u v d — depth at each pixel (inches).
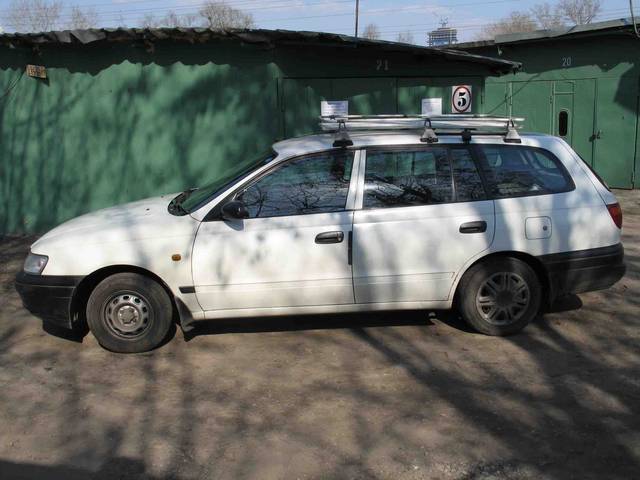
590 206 211.8
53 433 160.6
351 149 205.8
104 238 199.5
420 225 202.8
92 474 143.1
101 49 362.0
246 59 366.3
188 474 142.3
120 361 202.4
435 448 150.4
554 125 525.3
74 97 367.6
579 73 506.6
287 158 204.4
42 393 181.9
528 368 192.5
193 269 198.4
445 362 197.6
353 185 203.6
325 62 382.9
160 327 204.4
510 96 542.9
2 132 371.9
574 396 174.6
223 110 371.2
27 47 356.5
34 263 203.0
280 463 145.7
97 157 374.0
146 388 184.2
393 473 141.0
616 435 154.3
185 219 202.5
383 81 399.5
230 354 206.7
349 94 392.8
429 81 411.5
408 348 208.5
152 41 357.1
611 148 501.7
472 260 205.8
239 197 202.1
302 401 174.9
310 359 201.8
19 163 374.9
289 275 200.4
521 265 209.8
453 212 204.4
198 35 348.2
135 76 366.3
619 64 486.9
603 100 498.9
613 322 227.0
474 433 156.6
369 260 201.8
